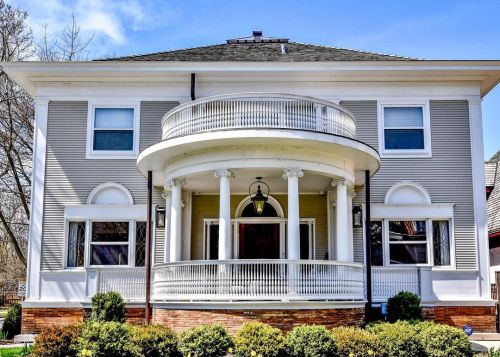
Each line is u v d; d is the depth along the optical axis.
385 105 17.58
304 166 13.17
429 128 17.47
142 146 17.39
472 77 17.48
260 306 12.14
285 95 13.17
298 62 16.77
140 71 17.00
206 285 12.47
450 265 16.91
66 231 17.00
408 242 17.09
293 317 12.14
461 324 16.39
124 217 17.03
